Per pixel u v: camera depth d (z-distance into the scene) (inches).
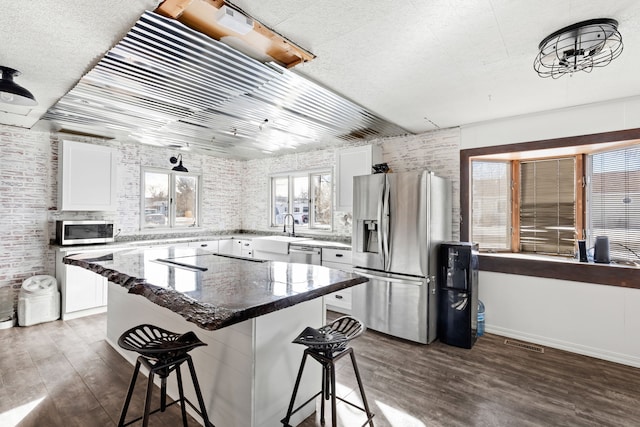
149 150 203.9
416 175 131.6
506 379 101.0
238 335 70.1
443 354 119.6
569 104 122.4
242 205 259.4
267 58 88.0
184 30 72.5
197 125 151.3
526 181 149.9
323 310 87.7
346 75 99.0
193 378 65.4
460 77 100.0
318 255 171.5
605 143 119.0
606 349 117.2
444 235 144.5
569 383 98.9
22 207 155.9
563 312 125.9
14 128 153.3
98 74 94.7
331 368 64.2
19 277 155.1
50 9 61.6
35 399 87.7
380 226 139.4
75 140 172.4
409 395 91.7
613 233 123.6
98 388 93.3
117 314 117.6
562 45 76.9
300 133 167.2
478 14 68.3
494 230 152.9
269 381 71.2
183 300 60.6
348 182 173.5
